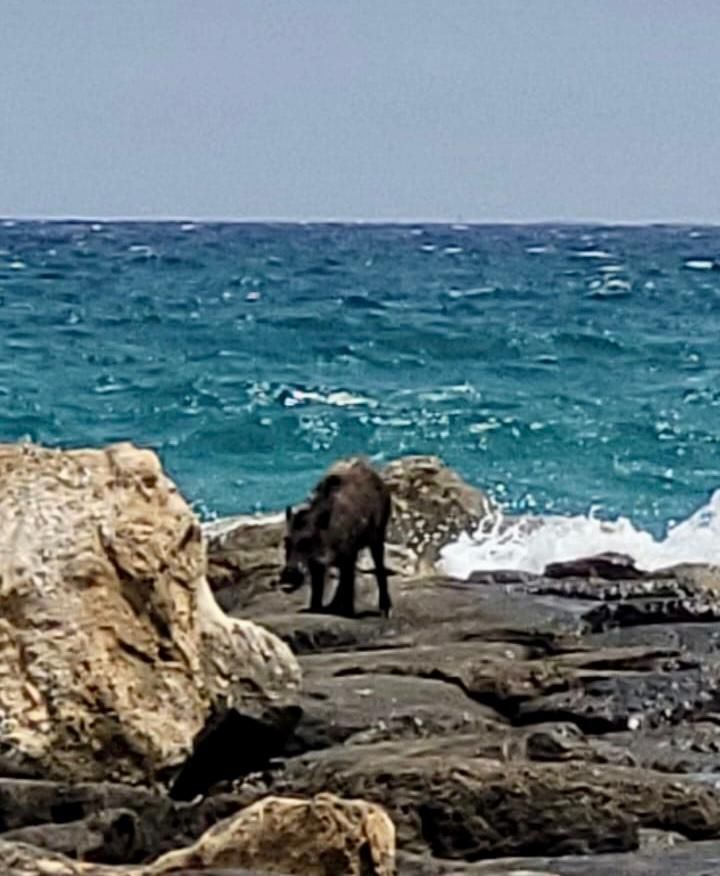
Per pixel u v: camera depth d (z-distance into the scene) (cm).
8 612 1245
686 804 1147
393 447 3638
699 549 2602
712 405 4159
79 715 1222
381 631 1773
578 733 1391
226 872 920
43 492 1289
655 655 1605
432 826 1115
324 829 931
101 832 1046
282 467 3484
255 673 1295
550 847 1113
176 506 1298
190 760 1247
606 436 3756
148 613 1259
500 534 2464
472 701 1464
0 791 1130
